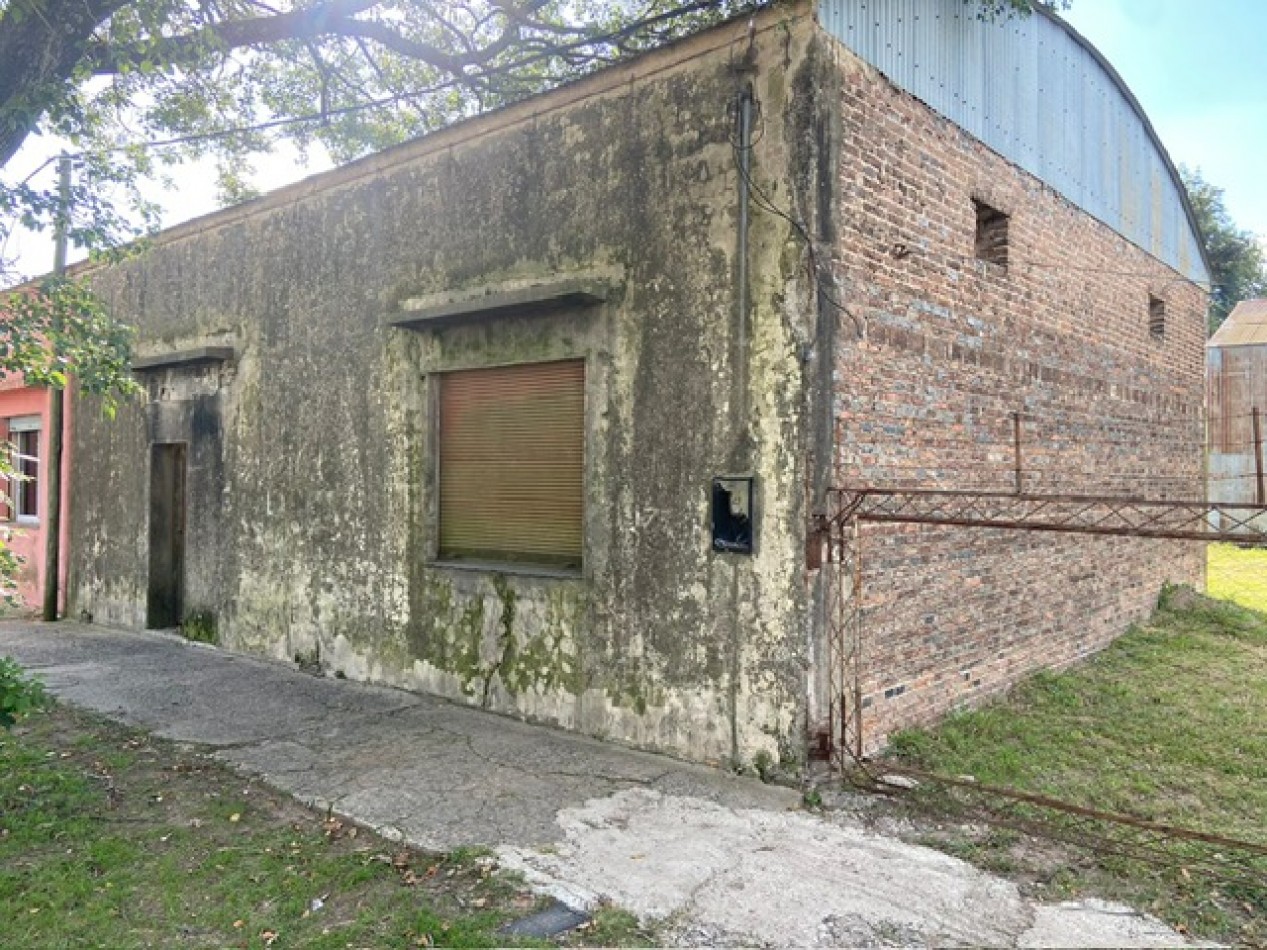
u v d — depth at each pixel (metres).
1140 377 9.23
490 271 6.52
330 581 7.66
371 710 6.50
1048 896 3.67
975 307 6.37
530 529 6.34
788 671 4.85
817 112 4.89
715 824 4.36
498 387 6.55
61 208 5.73
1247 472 19.28
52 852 4.08
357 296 7.54
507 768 5.20
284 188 8.22
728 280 5.18
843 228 5.06
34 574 11.59
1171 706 6.46
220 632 8.78
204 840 4.23
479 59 8.81
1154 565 9.55
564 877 3.78
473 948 3.21
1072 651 7.71
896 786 4.76
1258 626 8.95
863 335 5.21
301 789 4.85
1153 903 3.60
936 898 3.62
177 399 9.44
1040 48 7.45
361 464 7.44
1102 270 8.45
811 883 3.74
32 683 4.68
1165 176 10.03
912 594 5.66
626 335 5.67
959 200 6.21
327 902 3.62
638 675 5.54
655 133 5.55
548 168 6.15
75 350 5.82
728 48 5.21
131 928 3.41
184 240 9.45
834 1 5.06
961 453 6.16
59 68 5.65
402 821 4.39
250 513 8.49
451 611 6.68
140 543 9.80
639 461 5.58
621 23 10.02
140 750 5.59
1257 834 4.32
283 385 8.20
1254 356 19.39
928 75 5.95
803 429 4.84
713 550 5.19
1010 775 5.09
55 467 11.00
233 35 6.55
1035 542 7.15
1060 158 7.73
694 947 3.25
